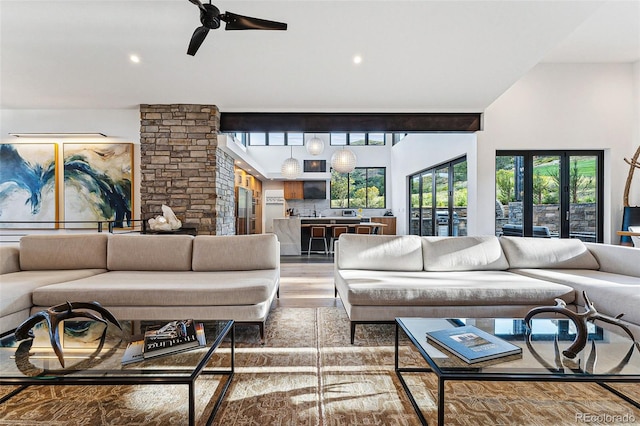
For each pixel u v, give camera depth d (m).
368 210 11.55
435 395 1.72
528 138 5.21
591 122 5.21
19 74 3.95
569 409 1.60
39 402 1.65
